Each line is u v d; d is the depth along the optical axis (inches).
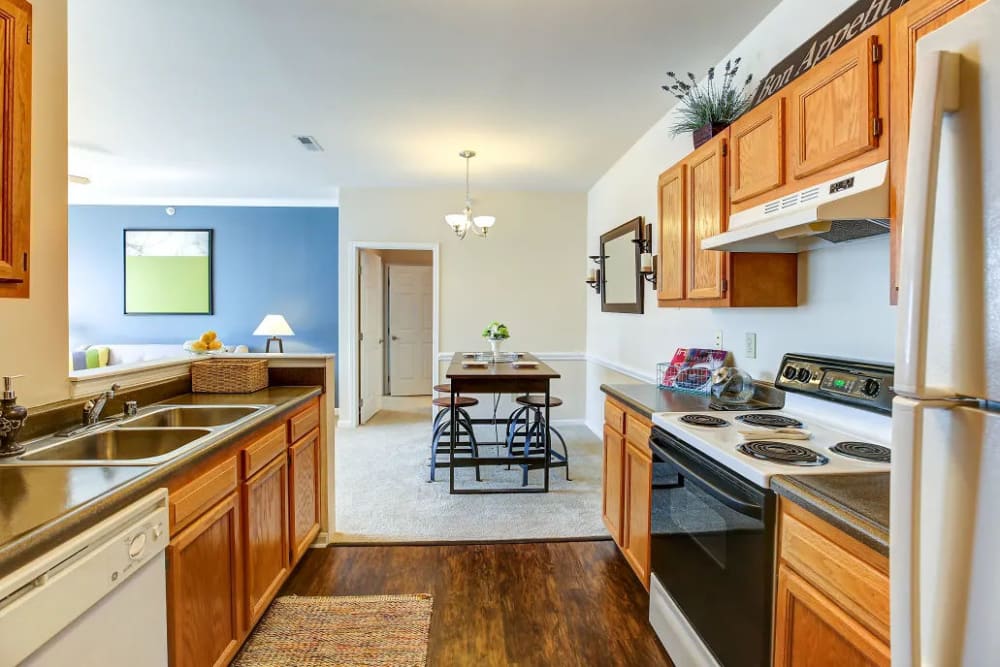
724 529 54.9
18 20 44.8
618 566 93.9
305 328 229.9
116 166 167.9
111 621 40.6
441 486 135.5
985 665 20.4
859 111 48.0
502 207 202.2
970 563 20.9
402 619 77.3
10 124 44.1
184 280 226.4
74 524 36.9
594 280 183.0
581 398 207.9
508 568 93.0
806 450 54.8
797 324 75.5
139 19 82.0
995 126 19.8
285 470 80.6
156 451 65.4
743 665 51.0
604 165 166.9
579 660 68.9
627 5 79.0
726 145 73.7
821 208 45.9
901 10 43.2
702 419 70.4
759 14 81.4
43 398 63.8
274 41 89.4
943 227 21.7
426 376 290.4
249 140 142.2
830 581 40.2
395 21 83.2
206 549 56.2
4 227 43.8
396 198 199.2
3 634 30.8
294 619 77.0
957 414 21.2
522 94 111.5
